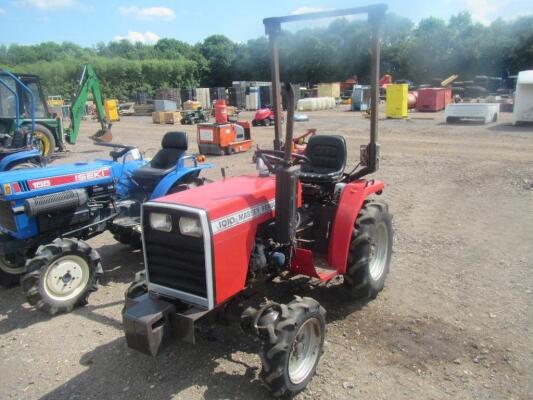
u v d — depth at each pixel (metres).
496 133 15.41
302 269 3.62
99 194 5.36
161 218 3.08
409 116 23.00
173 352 3.57
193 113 25.41
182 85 59.78
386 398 3.02
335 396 3.04
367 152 4.26
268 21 4.10
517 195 7.77
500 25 51.59
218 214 2.99
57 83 48.81
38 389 3.26
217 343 3.67
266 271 3.53
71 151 14.99
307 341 3.17
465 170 9.91
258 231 3.42
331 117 24.14
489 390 3.06
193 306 3.11
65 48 84.12
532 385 3.10
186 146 6.06
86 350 3.71
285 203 3.20
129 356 3.59
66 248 4.32
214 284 3.00
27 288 4.17
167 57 75.12
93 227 5.22
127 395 3.14
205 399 3.06
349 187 4.00
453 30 52.62
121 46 88.94
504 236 5.82
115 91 52.00
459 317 3.95
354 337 3.71
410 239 5.84
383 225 4.39
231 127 13.41
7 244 4.71
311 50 54.75
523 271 4.77
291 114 3.01
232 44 68.00
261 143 15.47
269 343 2.87
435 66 52.94
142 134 19.80
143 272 3.54
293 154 3.66
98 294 4.77
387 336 3.71
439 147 13.16
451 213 6.91
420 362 3.37
